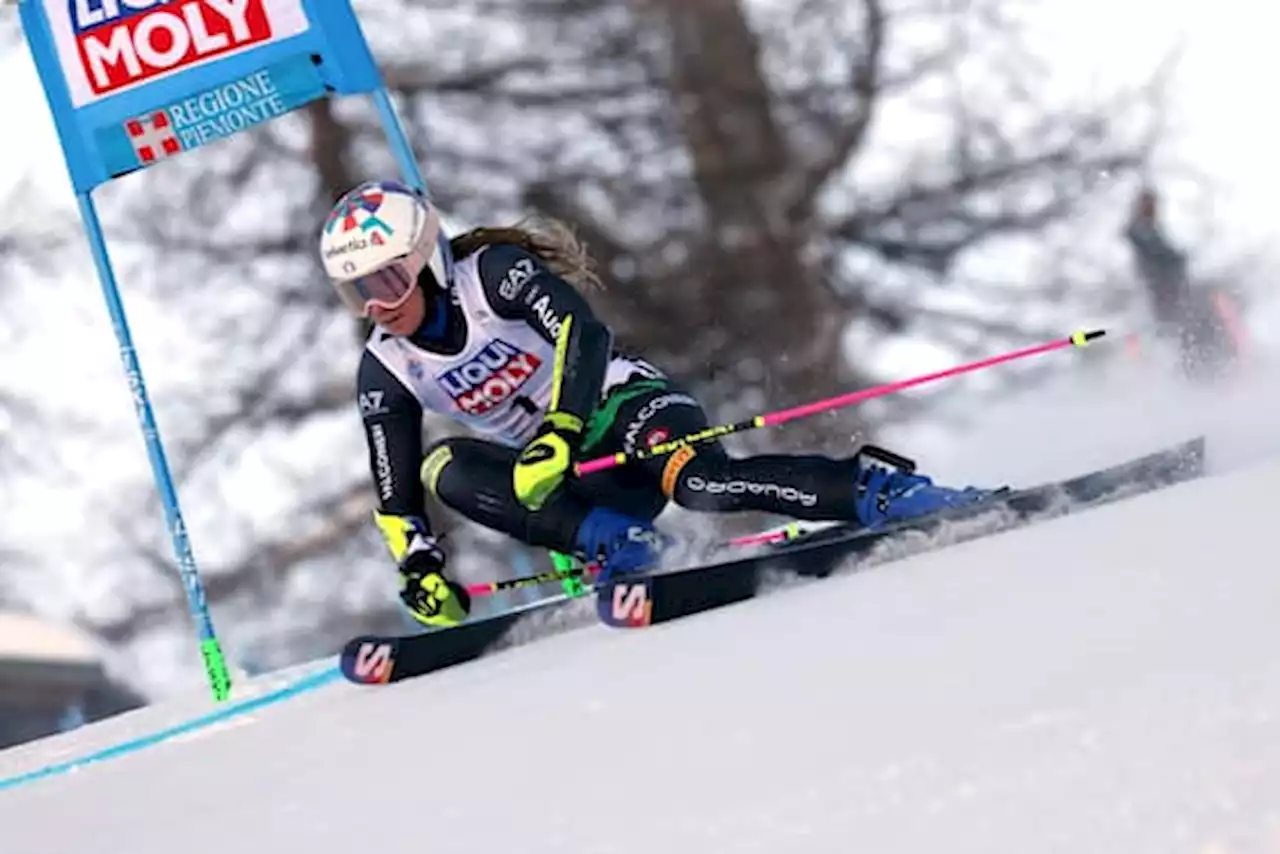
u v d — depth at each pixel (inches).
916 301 2048.5
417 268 657.6
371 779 448.8
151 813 489.1
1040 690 348.8
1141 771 294.5
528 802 379.9
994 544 536.1
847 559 581.9
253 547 2106.3
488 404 689.0
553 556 725.9
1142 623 377.7
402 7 2108.8
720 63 2038.6
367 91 823.1
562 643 593.3
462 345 673.0
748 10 2060.8
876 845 297.4
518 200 2089.1
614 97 2080.5
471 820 379.9
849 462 623.5
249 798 469.7
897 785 320.2
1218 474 595.2
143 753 626.8
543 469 615.2
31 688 2434.8
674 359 2001.7
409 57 2102.6
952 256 2069.4
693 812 340.2
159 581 2204.7
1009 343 2047.2
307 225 2126.0
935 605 457.1
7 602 2244.1
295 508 2097.7
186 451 2132.1
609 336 646.5
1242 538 432.1
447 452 691.4
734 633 505.4
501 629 623.5
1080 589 424.2
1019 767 311.1
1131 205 2050.9
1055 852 276.7
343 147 2103.8
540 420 691.4
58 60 831.7
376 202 658.2
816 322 1999.3
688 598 577.6
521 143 2091.5
